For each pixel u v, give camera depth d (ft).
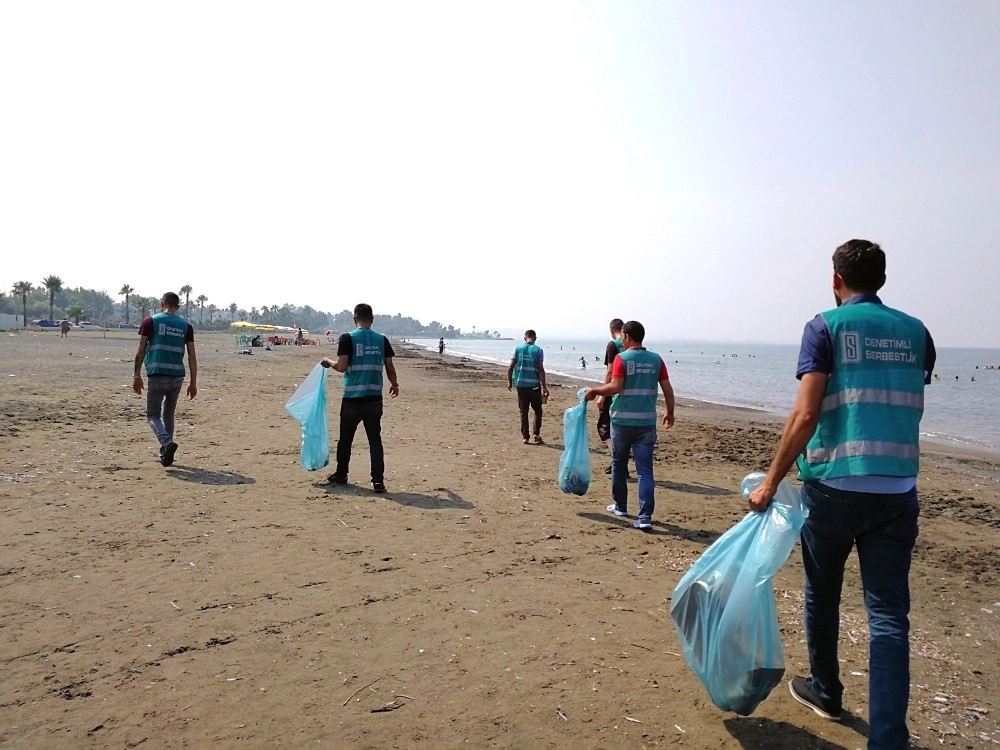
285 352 162.30
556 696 10.65
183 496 21.93
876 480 8.81
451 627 13.08
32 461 25.59
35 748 8.82
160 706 9.94
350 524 19.79
